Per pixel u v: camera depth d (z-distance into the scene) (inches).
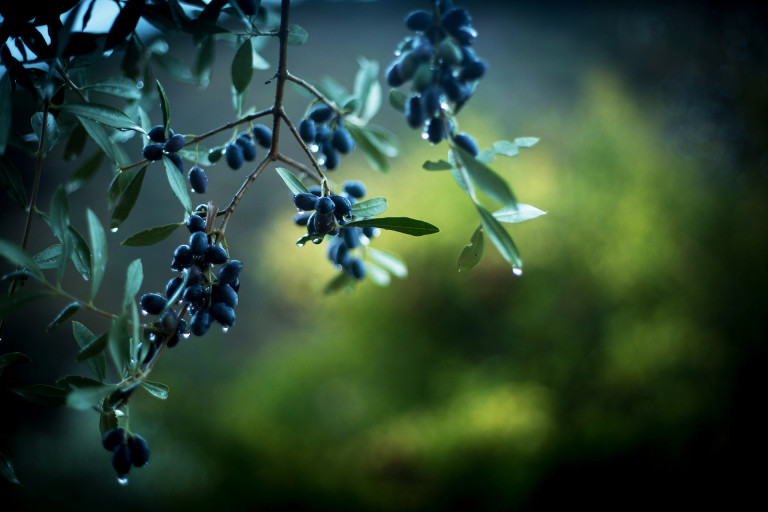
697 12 339.0
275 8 36.8
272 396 197.2
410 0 360.2
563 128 296.8
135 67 36.3
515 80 342.3
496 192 30.8
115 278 238.4
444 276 199.0
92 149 174.7
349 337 207.8
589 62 355.3
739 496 140.7
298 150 235.5
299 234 255.4
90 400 29.1
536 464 145.3
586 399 177.9
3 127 30.4
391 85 31.5
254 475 164.2
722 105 301.7
